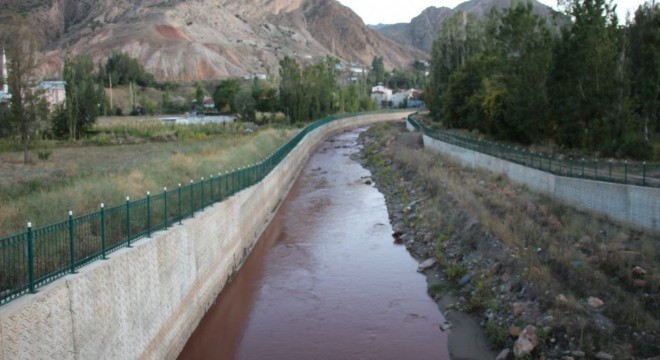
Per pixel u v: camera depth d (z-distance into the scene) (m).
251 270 26.38
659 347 14.95
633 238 21.81
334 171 56.22
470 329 18.97
